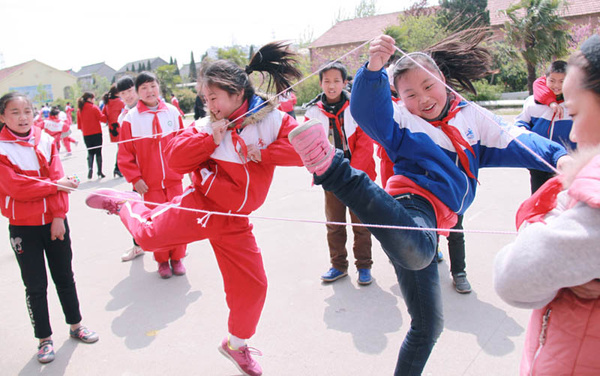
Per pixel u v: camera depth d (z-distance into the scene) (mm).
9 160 2820
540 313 1335
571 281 1088
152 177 4039
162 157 4043
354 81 1813
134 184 4039
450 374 2582
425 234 1647
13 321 3543
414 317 1976
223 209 2553
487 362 2672
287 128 2553
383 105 1813
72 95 51938
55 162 3029
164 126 4051
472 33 2379
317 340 3014
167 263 4152
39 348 3012
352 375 2652
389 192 1950
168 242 2551
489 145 2059
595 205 1038
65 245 3062
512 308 3238
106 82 54875
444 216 1899
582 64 1157
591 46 1156
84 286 4066
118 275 4273
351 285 3768
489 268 3836
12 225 2932
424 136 1932
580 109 1186
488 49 2365
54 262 3066
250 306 2615
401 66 1958
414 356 1987
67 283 3115
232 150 2473
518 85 20578
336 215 3727
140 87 4016
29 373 2871
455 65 2338
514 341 2857
